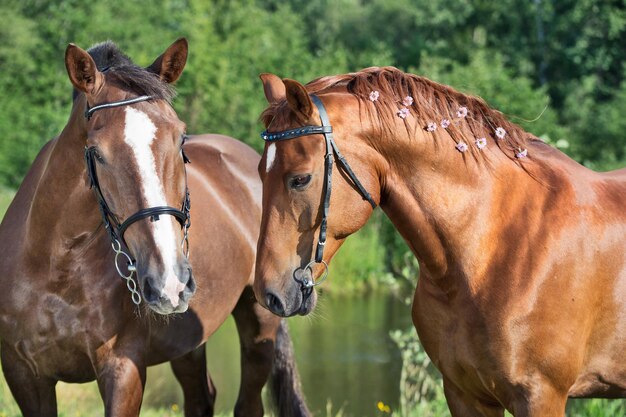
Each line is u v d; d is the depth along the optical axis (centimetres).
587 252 390
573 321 385
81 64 395
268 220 367
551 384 385
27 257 440
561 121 2445
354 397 933
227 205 554
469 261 388
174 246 383
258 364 586
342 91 388
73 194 421
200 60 2080
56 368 451
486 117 406
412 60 3039
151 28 2581
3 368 462
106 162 386
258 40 2423
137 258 386
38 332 441
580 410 725
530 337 380
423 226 390
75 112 417
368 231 1719
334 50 2884
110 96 396
